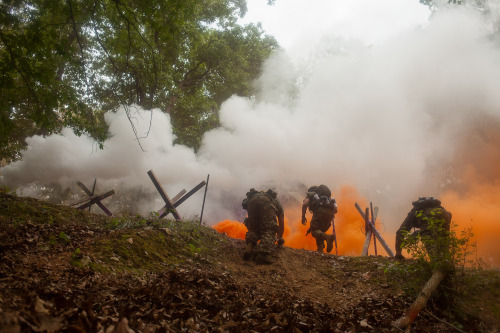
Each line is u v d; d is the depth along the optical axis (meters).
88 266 4.00
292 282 4.99
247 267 5.48
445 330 3.43
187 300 3.52
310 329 3.15
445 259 4.07
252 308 3.60
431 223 4.40
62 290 3.11
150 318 2.96
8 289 2.93
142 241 5.12
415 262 4.97
